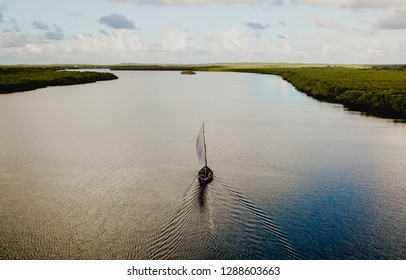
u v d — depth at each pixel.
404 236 20.86
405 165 33.16
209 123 53.81
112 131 48.19
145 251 19.31
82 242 20.45
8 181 29.61
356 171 31.52
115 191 27.44
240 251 18.66
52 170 32.22
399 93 68.56
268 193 26.52
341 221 22.38
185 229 21.02
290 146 39.78
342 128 49.00
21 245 20.27
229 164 33.41
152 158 35.66
